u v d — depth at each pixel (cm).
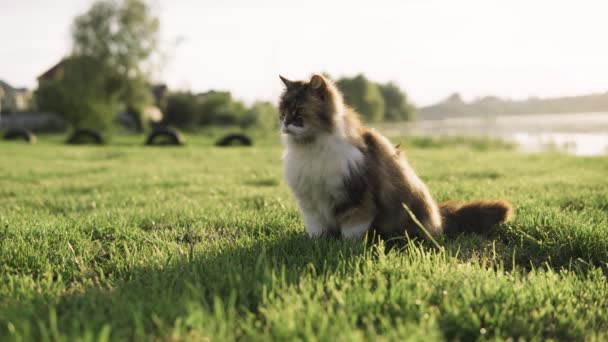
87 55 4109
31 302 262
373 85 8569
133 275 320
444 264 323
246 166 1189
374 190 380
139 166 1224
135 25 4166
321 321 225
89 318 236
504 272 343
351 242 366
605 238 381
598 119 6800
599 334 232
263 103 4462
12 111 5119
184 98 4597
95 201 674
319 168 372
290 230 448
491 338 228
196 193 750
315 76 379
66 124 4225
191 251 349
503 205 443
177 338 209
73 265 345
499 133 3619
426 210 414
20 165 1248
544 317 250
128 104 4341
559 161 1263
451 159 1343
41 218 534
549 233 411
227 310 248
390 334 211
